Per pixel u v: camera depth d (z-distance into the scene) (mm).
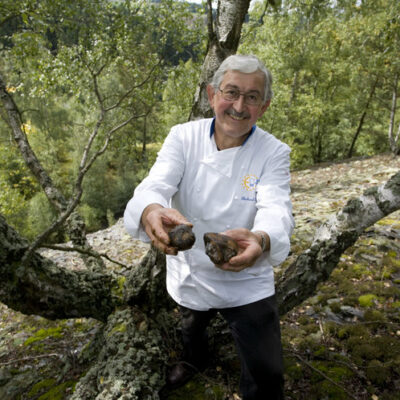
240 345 1650
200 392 2131
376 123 20297
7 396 2334
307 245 4332
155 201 1409
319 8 2613
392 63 11023
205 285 1682
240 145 1628
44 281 2029
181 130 1689
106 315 2385
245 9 2062
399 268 3531
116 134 4367
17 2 2688
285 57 14914
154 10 3748
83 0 3184
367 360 2338
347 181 8992
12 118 2812
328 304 3018
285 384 2164
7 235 1891
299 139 21750
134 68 3852
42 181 2904
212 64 2117
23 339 3039
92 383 1997
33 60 3805
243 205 1611
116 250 5047
